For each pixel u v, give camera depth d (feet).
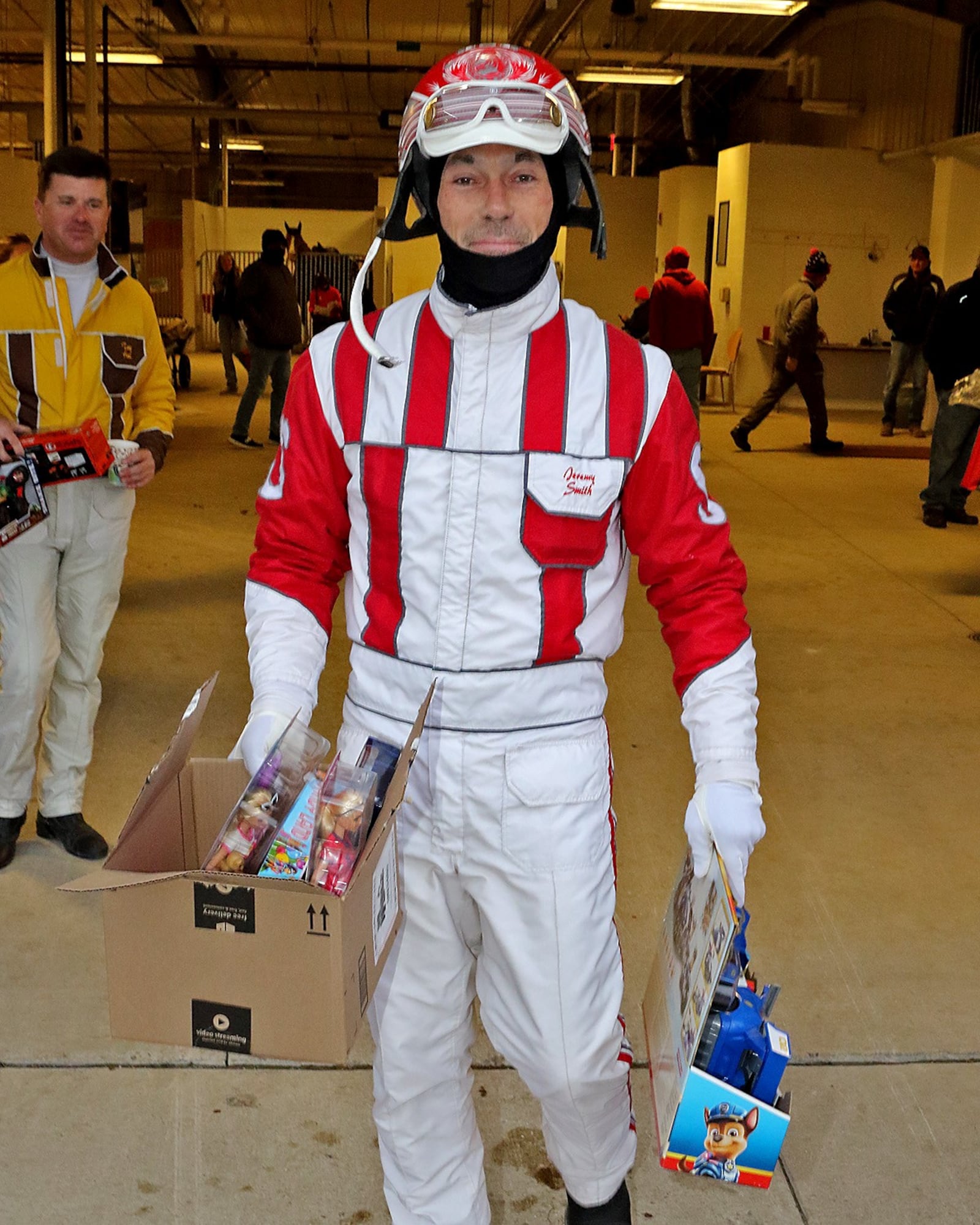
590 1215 6.04
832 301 50.21
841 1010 9.00
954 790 12.90
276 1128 7.65
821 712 14.99
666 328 33.60
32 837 11.26
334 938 4.34
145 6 56.70
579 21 55.16
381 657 5.39
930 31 51.13
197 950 4.46
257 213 83.97
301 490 5.48
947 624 18.85
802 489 30.04
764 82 69.77
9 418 10.16
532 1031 5.47
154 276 81.51
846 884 10.86
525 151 4.99
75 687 10.77
